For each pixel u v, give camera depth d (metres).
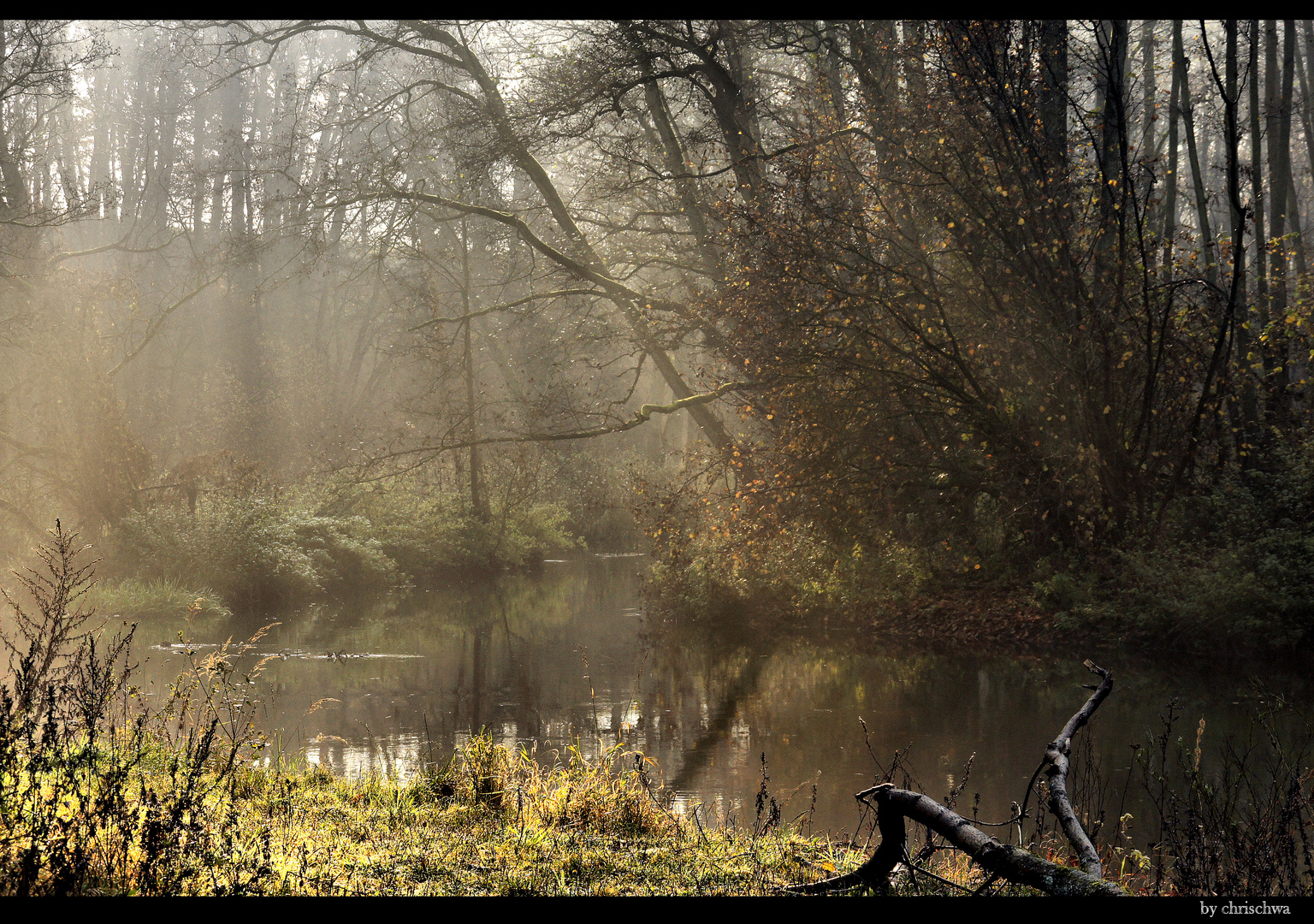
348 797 6.74
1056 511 18.30
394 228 27.86
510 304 28.30
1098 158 18.72
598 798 6.67
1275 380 19.45
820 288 18.36
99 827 4.40
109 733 6.06
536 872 4.91
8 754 4.13
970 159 18.03
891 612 19.20
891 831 4.85
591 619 21.45
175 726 7.21
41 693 4.48
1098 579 17.42
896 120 18.48
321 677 14.06
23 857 3.82
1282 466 17.72
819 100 20.45
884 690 13.69
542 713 12.08
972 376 18.30
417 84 27.27
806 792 8.70
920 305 18.55
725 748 10.41
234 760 6.75
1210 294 17.31
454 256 32.69
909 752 10.23
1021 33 18.16
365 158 27.92
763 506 19.86
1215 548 16.75
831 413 19.06
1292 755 9.38
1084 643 16.27
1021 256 17.73
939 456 19.33
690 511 21.42
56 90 25.84
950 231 18.02
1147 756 6.30
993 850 4.42
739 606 20.28
